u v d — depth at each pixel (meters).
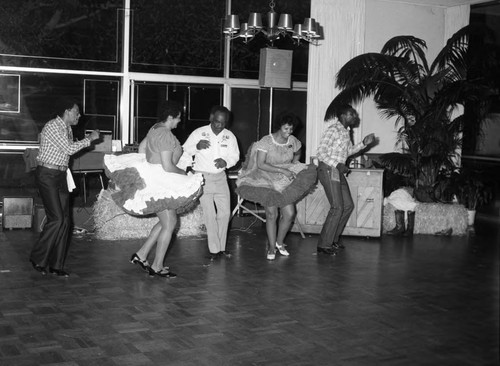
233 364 3.87
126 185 5.70
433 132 8.98
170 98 9.59
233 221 8.79
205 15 9.64
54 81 9.05
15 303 5.01
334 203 7.09
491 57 9.20
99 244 7.37
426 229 8.70
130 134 9.42
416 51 10.33
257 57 9.95
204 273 6.13
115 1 9.20
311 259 6.90
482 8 10.17
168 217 5.84
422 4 10.48
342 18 9.88
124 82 9.33
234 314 4.86
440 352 4.15
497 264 6.86
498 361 4.00
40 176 5.77
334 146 6.95
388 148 10.47
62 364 3.80
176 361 3.89
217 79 9.77
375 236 8.29
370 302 5.28
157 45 9.45
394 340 4.36
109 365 3.80
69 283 5.64
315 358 3.99
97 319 4.66
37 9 8.88
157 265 5.95
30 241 7.38
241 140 9.99
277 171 6.54
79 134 9.20
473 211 9.29
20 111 8.94
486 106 8.89
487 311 5.09
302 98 10.23
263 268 6.41
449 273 6.39
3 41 8.77
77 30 9.07
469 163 10.24
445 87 8.84
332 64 9.90
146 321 4.64
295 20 10.07
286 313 4.92
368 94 9.26
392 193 8.85
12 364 3.78
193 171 6.86
